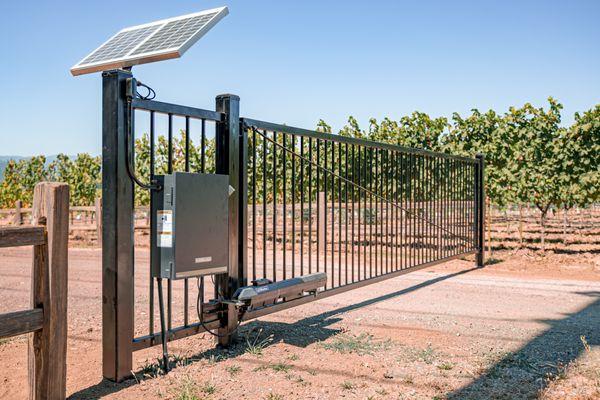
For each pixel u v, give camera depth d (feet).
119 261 10.79
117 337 10.87
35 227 9.13
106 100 10.84
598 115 35.99
